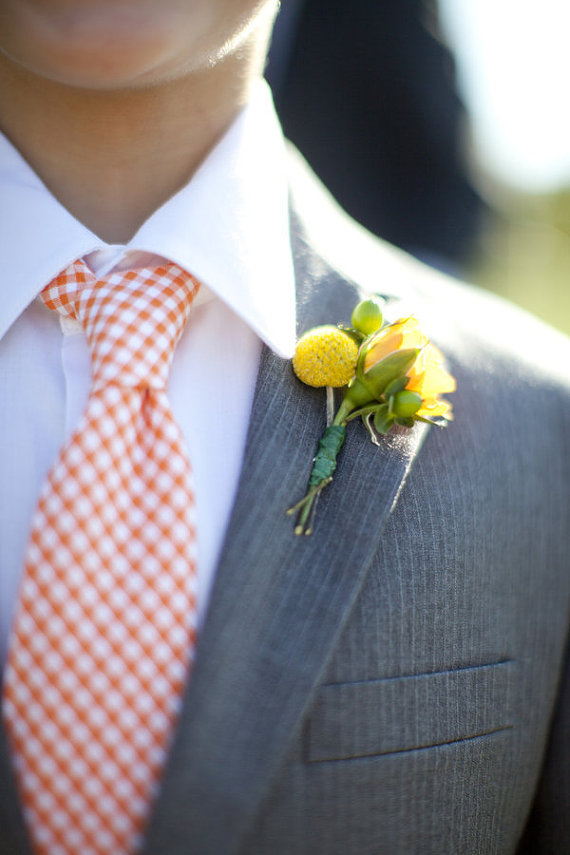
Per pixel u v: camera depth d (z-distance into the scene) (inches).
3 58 21.9
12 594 21.6
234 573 21.2
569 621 24.7
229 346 23.1
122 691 20.7
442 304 25.9
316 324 23.4
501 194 53.4
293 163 26.4
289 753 21.7
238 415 22.8
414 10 42.1
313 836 21.7
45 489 20.9
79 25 20.3
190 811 20.3
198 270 22.3
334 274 24.1
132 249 22.5
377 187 43.4
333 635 21.3
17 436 22.3
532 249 66.3
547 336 26.9
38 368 22.6
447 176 44.5
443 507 23.2
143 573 20.9
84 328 22.1
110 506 21.0
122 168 23.0
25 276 22.5
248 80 23.2
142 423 21.6
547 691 24.3
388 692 22.3
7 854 20.1
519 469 24.3
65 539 20.7
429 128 43.3
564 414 25.3
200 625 21.6
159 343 21.8
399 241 44.1
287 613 21.3
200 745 20.4
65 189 23.2
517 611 23.9
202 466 22.5
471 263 46.1
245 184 23.1
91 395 21.4
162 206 22.8
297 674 21.0
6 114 22.7
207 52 21.4
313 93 42.4
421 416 22.1
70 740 20.5
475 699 23.1
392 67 41.9
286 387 22.5
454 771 22.7
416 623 22.6
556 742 24.5
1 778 20.1
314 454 22.3
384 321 23.8
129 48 20.5
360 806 22.0
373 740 22.1
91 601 20.7
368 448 22.5
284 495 21.8
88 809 20.5
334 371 22.2
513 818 23.8
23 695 20.6
